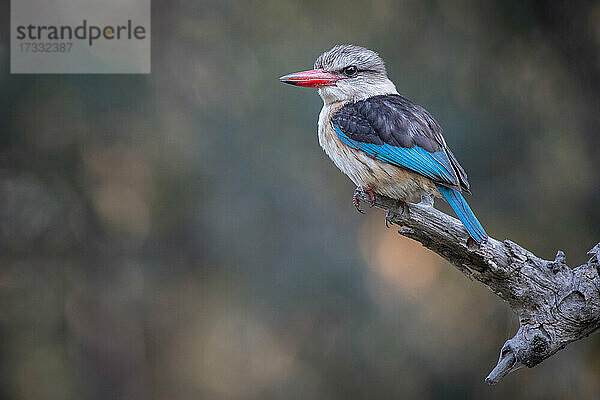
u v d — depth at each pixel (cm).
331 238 1295
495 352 1275
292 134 1266
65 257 1309
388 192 789
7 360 1313
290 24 1294
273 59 1273
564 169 1268
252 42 1292
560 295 683
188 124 1266
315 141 1259
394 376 1302
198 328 1370
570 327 684
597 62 1280
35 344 1324
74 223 1298
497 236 1250
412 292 1340
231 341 1363
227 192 1277
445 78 1270
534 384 1266
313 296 1298
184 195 1283
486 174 1257
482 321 1292
